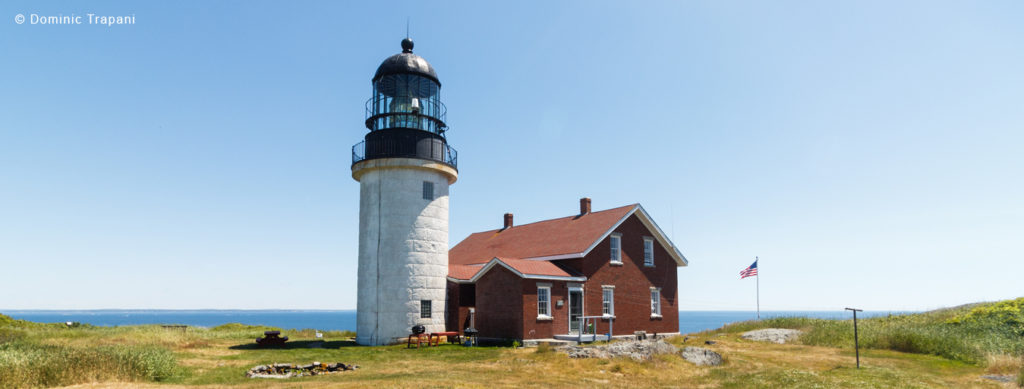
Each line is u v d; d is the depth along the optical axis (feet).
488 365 60.44
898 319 104.73
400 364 62.64
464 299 94.12
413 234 86.02
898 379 51.34
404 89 89.45
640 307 105.19
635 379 53.72
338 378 52.21
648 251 109.91
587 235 99.81
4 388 43.93
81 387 45.42
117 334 94.58
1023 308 88.43
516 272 84.33
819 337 85.35
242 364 61.62
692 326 583.17
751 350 77.00
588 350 63.10
